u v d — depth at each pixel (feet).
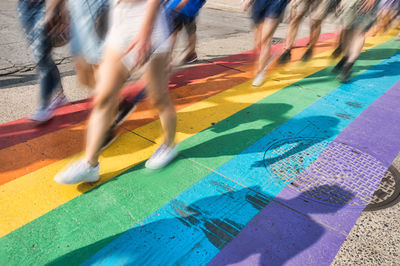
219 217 7.22
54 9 8.30
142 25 6.07
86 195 7.59
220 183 8.34
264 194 8.05
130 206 7.35
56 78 10.19
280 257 6.36
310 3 16.05
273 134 10.97
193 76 15.96
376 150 10.49
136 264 5.99
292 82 16.06
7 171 8.16
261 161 9.39
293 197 8.02
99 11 7.14
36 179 7.97
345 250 6.64
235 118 11.94
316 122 12.06
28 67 15.60
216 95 13.87
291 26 16.70
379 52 23.57
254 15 14.61
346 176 9.02
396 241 6.97
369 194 8.36
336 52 20.07
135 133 10.43
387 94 15.42
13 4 31.60
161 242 6.48
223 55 20.01
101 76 6.53
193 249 6.38
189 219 7.10
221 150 9.80
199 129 10.97
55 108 10.71
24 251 6.09
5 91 12.77
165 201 7.57
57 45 9.26
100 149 7.31
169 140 8.38
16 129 10.07
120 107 8.50
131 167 8.71
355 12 14.76
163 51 6.73
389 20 28.27
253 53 20.77
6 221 6.71
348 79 16.48
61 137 9.87
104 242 6.39
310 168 9.24
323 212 7.61
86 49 7.68
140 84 8.94
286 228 7.06
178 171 8.68
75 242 6.35
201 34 25.21
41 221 6.79
